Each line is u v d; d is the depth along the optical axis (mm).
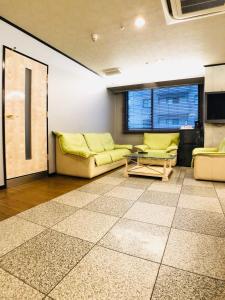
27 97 3496
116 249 1501
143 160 5117
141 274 1237
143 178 3836
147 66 4875
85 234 1719
